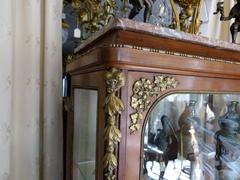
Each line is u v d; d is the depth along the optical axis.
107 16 0.82
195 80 0.49
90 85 0.50
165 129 0.48
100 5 0.83
